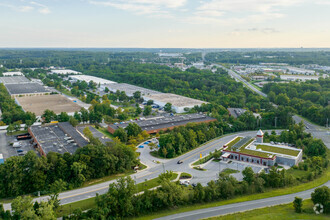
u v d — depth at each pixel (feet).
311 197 433.48
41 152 639.35
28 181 485.97
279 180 501.15
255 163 625.00
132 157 591.37
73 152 614.75
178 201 446.19
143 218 415.03
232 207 439.63
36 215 359.25
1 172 469.98
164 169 590.14
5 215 384.27
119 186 440.86
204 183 524.11
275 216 406.62
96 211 394.93
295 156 619.67
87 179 531.50
